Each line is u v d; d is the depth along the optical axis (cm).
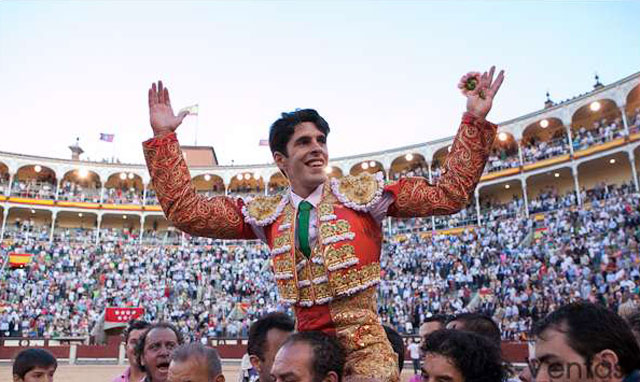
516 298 2200
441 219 3944
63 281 3412
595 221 2766
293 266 232
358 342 217
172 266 3772
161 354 417
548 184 3931
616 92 3378
